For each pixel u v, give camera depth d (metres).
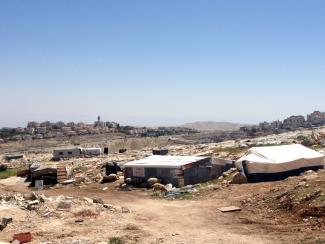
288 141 82.56
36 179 65.38
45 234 26.91
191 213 33.81
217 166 54.97
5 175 84.19
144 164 54.28
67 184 62.69
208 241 24.67
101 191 52.81
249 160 47.22
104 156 108.06
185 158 57.28
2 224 28.27
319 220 26.20
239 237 25.25
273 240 23.95
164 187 48.66
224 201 37.22
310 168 47.59
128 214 33.88
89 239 25.45
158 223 30.72
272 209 31.14
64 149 124.00
